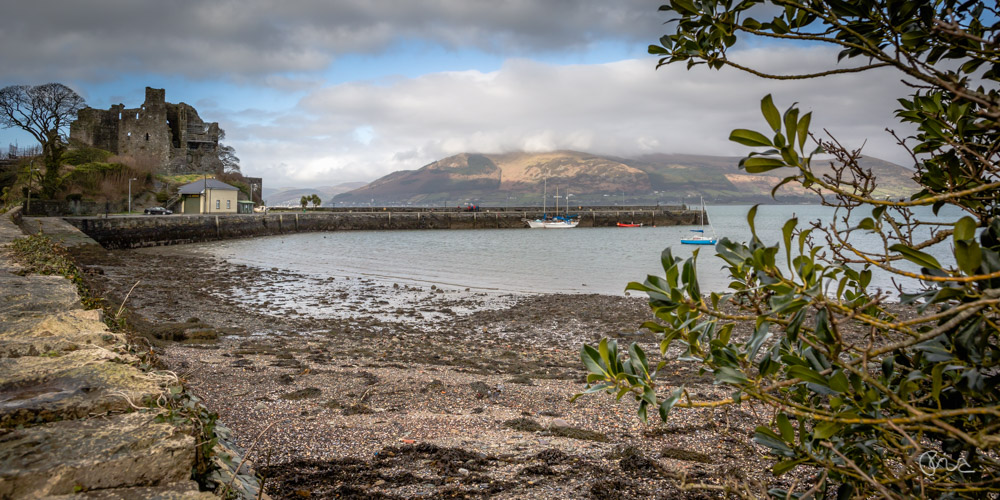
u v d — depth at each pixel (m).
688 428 7.25
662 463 5.77
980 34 1.91
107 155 85.75
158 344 12.88
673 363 12.64
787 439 1.96
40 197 66.69
